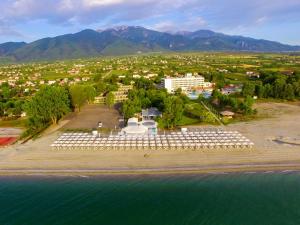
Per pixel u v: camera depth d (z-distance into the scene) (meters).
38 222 74.81
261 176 91.81
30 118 150.00
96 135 129.12
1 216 76.88
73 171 96.94
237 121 154.75
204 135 123.94
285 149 110.62
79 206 80.25
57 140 122.50
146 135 126.00
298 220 73.88
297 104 195.88
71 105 193.88
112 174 94.62
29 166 101.19
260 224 72.44
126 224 73.31
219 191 85.12
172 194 84.31
